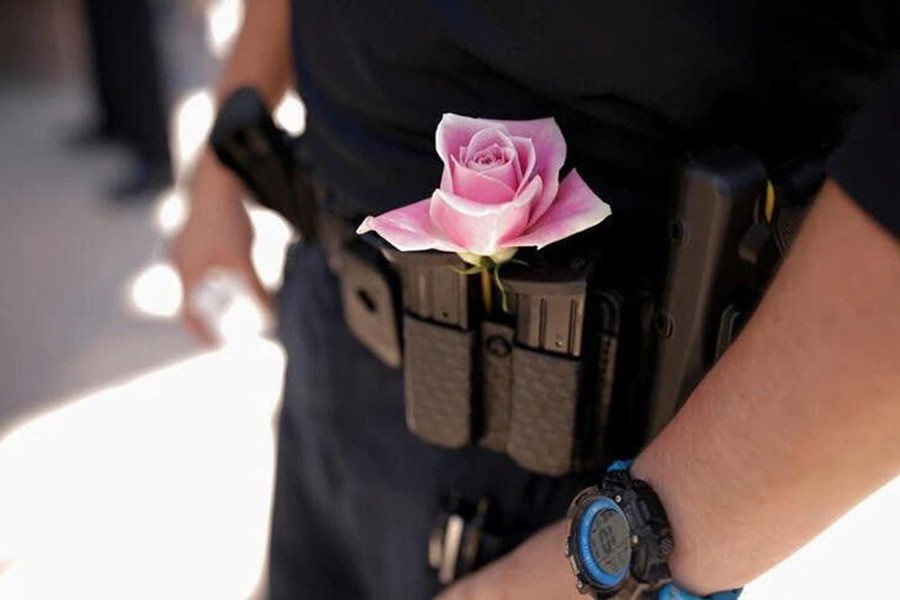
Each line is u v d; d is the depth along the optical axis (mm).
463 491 1187
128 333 2734
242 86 1315
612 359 1102
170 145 3371
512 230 1026
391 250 1084
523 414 1129
